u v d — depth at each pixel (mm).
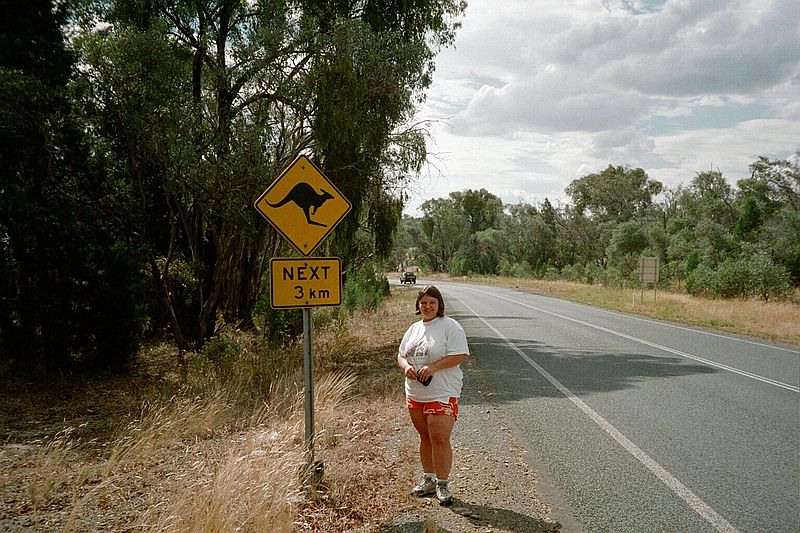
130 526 4352
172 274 15133
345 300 24625
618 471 5297
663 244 59344
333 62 13766
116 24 13531
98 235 12109
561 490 4840
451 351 4496
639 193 82125
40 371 11516
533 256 82625
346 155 14812
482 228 111938
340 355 13023
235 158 12250
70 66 11867
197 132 12555
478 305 30906
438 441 4531
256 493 4242
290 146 16531
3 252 11367
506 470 5355
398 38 14961
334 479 5062
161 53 12070
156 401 8539
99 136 12391
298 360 11828
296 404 7035
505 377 10156
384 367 11562
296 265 4926
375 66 14117
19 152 11055
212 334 14875
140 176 12844
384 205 18375
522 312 25891
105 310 11500
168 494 4945
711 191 66125
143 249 12859
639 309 26094
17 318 11523
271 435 5688
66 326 11195
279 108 15445
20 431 7754
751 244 38688
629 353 13000
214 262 15914
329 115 13789
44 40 11414
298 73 14469
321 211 5055
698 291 33062
